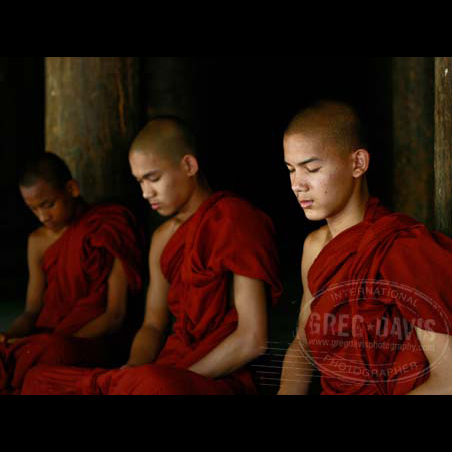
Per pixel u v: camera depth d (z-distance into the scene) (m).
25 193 5.36
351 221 3.95
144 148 4.61
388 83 8.52
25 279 9.35
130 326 5.47
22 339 4.88
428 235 3.63
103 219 5.39
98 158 6.47
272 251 4.42
